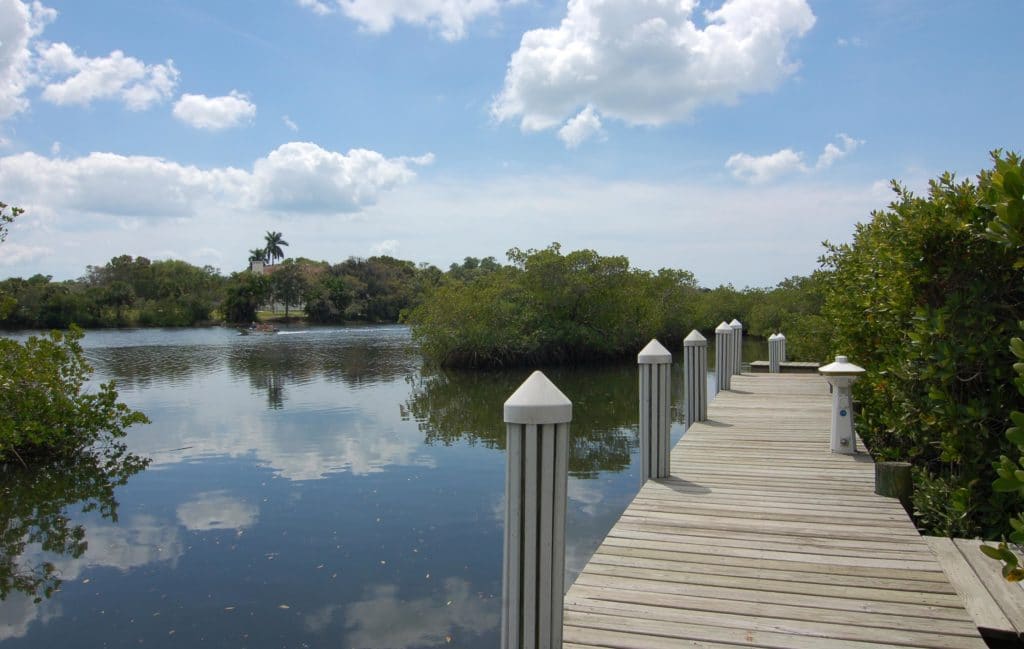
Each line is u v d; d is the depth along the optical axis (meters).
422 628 5.43
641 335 32.47
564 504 2.48
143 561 6.93
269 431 13.93
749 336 45.06
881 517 4.56
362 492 9.34
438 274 78.75
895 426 6.09
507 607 2.51
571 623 3.09
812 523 4.45
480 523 7.97
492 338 26.59
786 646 2.85
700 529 4.36
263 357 32.19
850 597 3.30
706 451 6.60
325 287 71.12
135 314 63.09
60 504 9.02
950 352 4.71
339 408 16.97
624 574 3.65
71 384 12.12
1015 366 2.41
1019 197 2.85
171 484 9.89
